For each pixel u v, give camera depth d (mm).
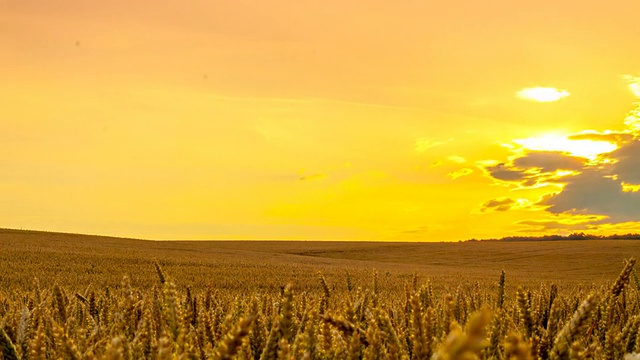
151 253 73312
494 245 119812
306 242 140000
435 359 811
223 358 964
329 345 1599
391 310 2299
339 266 71312
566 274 73438
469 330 588
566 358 1284
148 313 1867
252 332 1716
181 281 42156
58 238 94438
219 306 2521
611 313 2084
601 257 94375
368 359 1451
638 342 1782
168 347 1132
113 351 1037
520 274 70250
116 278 41438
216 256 78250
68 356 1396
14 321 2184
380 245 126125
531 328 1621
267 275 49406
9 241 79375
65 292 2820
